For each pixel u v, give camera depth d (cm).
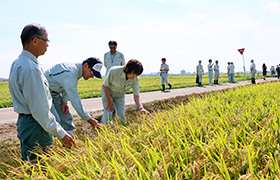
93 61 356
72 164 213
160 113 405
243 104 446
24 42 243
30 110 239
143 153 215
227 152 198
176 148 222
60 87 356
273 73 3681
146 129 299
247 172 173
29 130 256
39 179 182
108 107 446
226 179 167
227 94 605
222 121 304
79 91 1650
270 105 387
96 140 294
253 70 1875
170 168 191
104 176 175
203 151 207
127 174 184
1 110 893
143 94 1355
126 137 271
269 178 171
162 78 1597
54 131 250
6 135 474
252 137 228
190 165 179
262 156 202
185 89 1617
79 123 533
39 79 238
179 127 299
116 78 422
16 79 236
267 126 275
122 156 218
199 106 425
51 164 216
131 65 376
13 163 246
